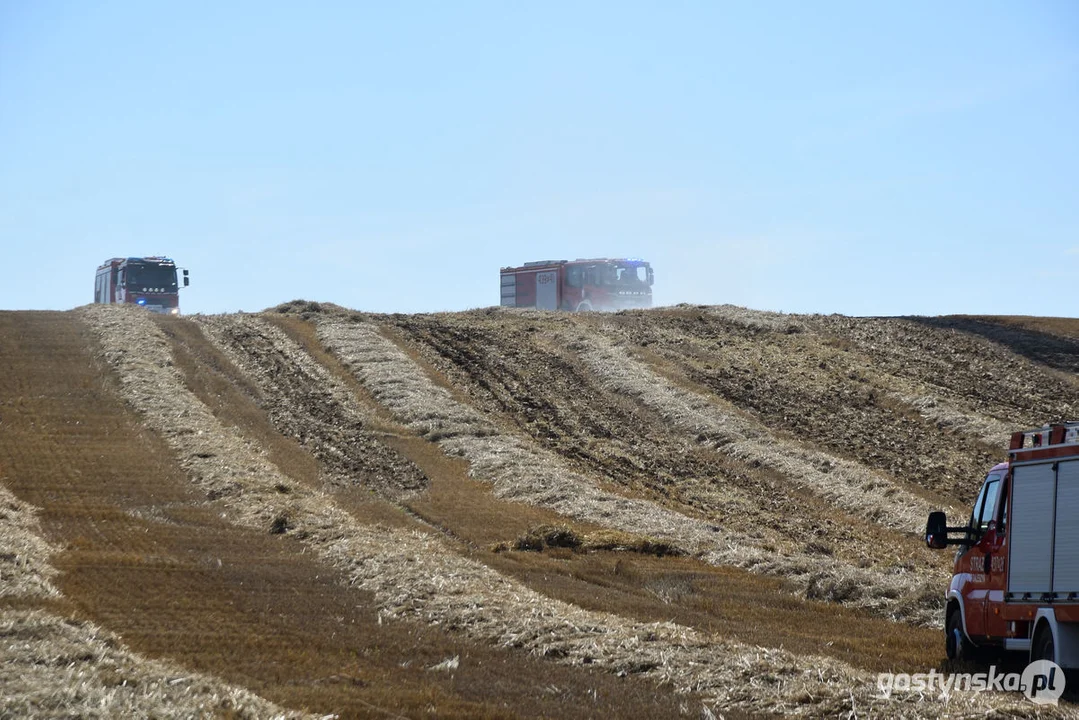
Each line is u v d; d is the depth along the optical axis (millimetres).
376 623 42219
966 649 37219
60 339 116062
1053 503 31781
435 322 134875
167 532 62094
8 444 82062
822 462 87188
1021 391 104312
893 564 60812
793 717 28797
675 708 29766
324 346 121375
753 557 61125
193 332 125000
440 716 28172
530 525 70062
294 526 64500
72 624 37500
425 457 88438
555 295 178500
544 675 33938
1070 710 27750
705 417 99312
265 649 36750
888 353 120062
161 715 26516
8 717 25391
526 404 104688
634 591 52719
